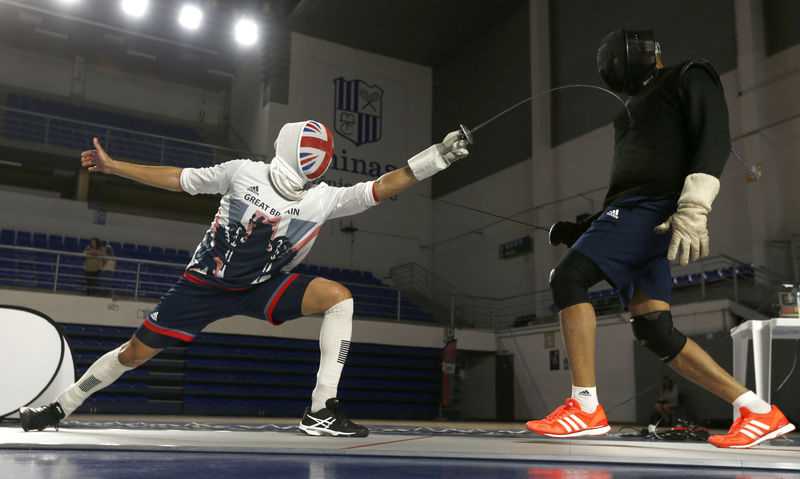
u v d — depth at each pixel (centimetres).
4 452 180
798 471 163
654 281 224
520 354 1316
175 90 1908
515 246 1430
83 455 174
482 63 1641
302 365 1214
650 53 229
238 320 1160
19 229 1314
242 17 1525
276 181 239
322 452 181
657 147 220
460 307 1577
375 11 1556
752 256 1005
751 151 1030
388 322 1278
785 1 1043
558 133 1392
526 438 293
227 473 134
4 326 354
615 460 171
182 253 1452
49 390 354
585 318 221
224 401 1131
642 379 1048
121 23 1666
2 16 1596
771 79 1046
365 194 245
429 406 1311
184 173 254
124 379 1071
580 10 1387
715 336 949
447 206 1684
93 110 1725
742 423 211
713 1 1127
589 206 1287
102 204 1552
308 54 1642
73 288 1239
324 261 1566
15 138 1459
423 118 1780
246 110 1741
